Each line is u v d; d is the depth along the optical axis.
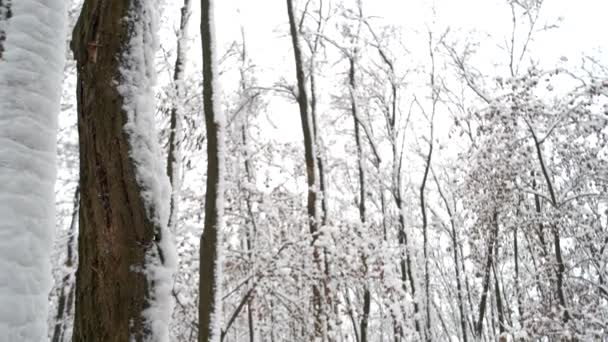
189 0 11.35
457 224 20.86
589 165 13.16
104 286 2.90
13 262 2.67
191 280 10.92
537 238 15.61
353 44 17.20
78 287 3.07
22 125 2.92
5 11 3.04
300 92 13.00
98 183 3.03
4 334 2.53
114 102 3.10
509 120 13.31
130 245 2.94
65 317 13.21
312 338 10.17
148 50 3.33
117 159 3.02
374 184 18.25
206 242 7.27
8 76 2.94
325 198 12.13
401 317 10.81
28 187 2.86
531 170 14.53
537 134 13.73
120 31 3.21
